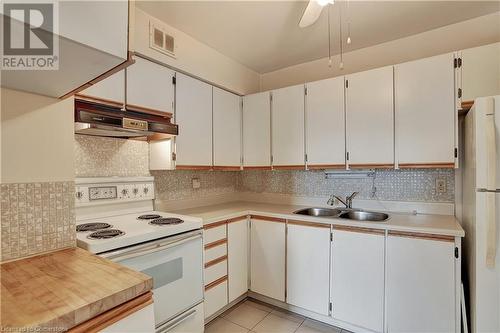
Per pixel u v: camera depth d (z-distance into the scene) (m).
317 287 2.16
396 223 1.89
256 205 2.89
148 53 1.94
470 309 1.69
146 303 0.82
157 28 2.03
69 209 1.17
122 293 0.75
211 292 2.13
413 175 2.31
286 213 2.37
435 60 1.93
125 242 1.41
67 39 0.67
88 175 1.87
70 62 0.80
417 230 1.76
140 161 2.21
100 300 0.70
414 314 1.77
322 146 2.39
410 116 2.01
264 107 2.74
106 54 0.76
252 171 3.23
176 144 2.13
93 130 1.69
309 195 2.83
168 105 2.07
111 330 0.73
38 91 1.06
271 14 2.00
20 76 0.90
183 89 2.21
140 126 1.72
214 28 2.19
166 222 1.78
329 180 2.71
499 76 1.76
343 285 2.04
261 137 2.76
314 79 2.86
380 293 1.89
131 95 1.81
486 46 1.79
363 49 2.58
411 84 2.01
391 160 2.09
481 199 1.46
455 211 2.14
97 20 0.73
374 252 1.92
